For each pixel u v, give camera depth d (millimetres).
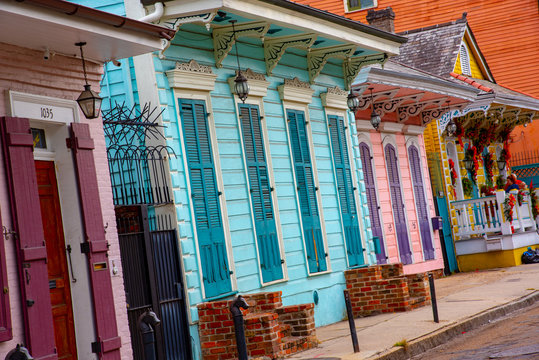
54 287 9578
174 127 12242
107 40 9445
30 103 9281
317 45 15633
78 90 10086
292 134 15344
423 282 16375
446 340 12656
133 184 12078
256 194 13953
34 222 9000
